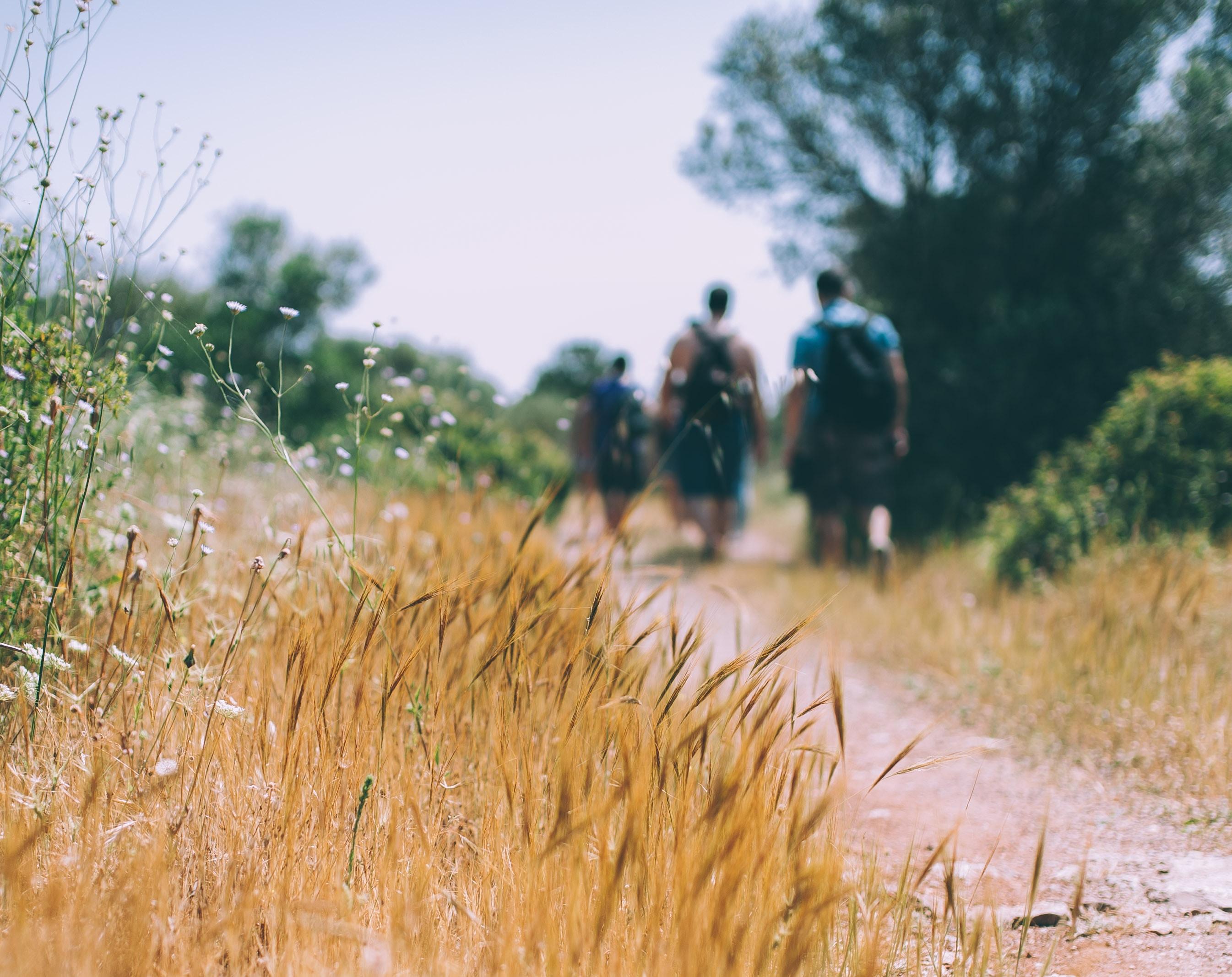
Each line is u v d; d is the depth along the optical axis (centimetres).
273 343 2141
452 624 256
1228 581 470
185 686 216
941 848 179
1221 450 602
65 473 240
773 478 1783
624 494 781
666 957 153
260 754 204
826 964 169
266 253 2944
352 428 276
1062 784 307
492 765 221
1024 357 1048
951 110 1181
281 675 247
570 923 162
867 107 1254
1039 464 980
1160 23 1088
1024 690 389
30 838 152
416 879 177
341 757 202
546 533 345
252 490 413
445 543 328
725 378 713
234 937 154
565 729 199
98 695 214
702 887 157
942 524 962
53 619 230
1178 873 237
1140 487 593
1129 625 416
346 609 238
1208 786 290
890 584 576
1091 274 1153
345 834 192
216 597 280
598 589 214
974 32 1149
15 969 139
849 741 351
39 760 201
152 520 334
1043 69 1137
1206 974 190
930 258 1173
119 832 180
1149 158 1116
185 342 257
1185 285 1122
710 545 731
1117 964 197
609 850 168
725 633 455
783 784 186
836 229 1340
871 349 689
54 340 238
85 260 247
